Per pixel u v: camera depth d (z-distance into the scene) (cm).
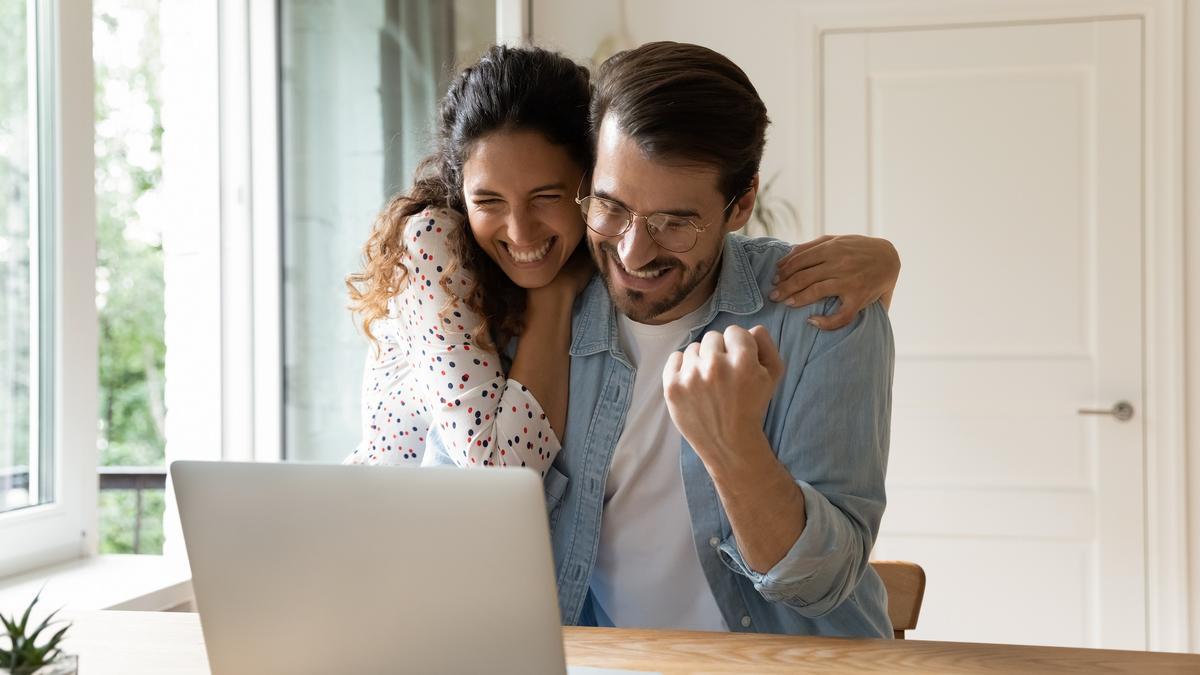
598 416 138
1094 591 309
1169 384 305
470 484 81
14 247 201
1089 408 309
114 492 721
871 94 318
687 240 118
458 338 136
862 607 136
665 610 138
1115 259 308
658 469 137
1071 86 310
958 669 103
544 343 139
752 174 123
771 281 135
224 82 289
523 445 134
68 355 208
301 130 289
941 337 316
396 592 85
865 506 125
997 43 312
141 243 716
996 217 314
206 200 294
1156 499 305
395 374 156
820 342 130
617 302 126
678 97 114
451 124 135
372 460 157
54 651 90
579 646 112
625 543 138
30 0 204
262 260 290
